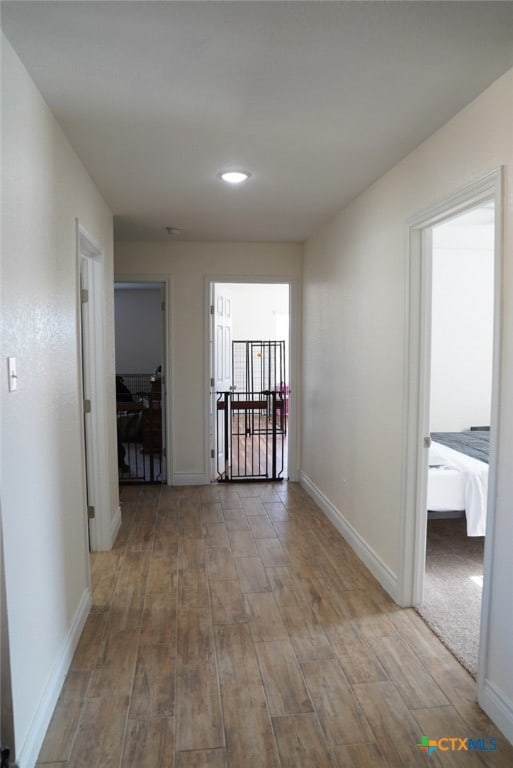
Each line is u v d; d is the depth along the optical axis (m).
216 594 2.94
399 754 1.80
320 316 4.46
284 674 2.22
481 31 1.61
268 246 5.11
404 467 2.73
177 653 2.38
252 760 1.77
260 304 10.41
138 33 1.62
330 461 4.18
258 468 6.04
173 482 5.20
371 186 3.21
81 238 2.85
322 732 1.89
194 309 5.07
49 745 1.83
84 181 2.84
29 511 1.77
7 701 1.56
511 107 1.83
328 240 4.19
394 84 1.95
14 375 1.61
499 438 1.89
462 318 5.57
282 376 9.46
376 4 1.48
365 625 2.61
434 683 2.17
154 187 3.23
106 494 3.54
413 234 2.65
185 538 3.79
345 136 2.44
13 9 1.49
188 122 2.29
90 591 2.79
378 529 3.12
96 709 2.01
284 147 2.58
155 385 6.53
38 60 1.76
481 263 5.56
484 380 5.62
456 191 2.19
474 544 3.65
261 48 1.72
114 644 2.45
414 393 2.69
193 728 1.91
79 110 2.15
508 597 1.87
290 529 3.98
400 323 2.77
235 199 3.53
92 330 3.44
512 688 1.85
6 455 1.54
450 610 2.75
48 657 1.98
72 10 1.50
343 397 3.81
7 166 1.59
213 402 5.27
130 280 5.00
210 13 1.52
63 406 2.27
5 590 1.54
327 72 1.87
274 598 2.89
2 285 1.52
